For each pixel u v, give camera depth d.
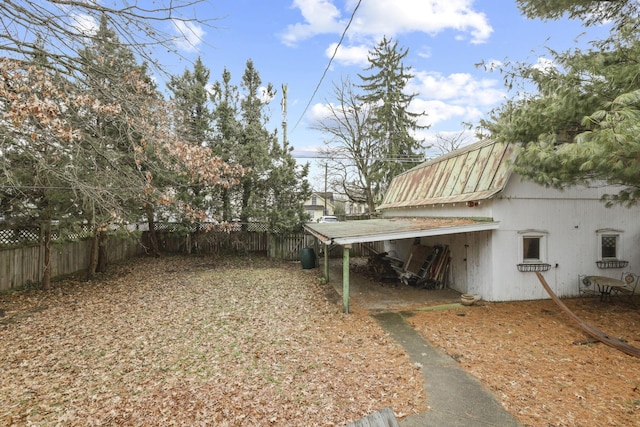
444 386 4.52
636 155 4.37
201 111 15.37
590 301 8.66
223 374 4.93
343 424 3.68
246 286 11.12
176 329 6.95
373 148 25.39
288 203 17.61
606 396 4.23
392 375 4.84
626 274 9.33
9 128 4.81
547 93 5.81
